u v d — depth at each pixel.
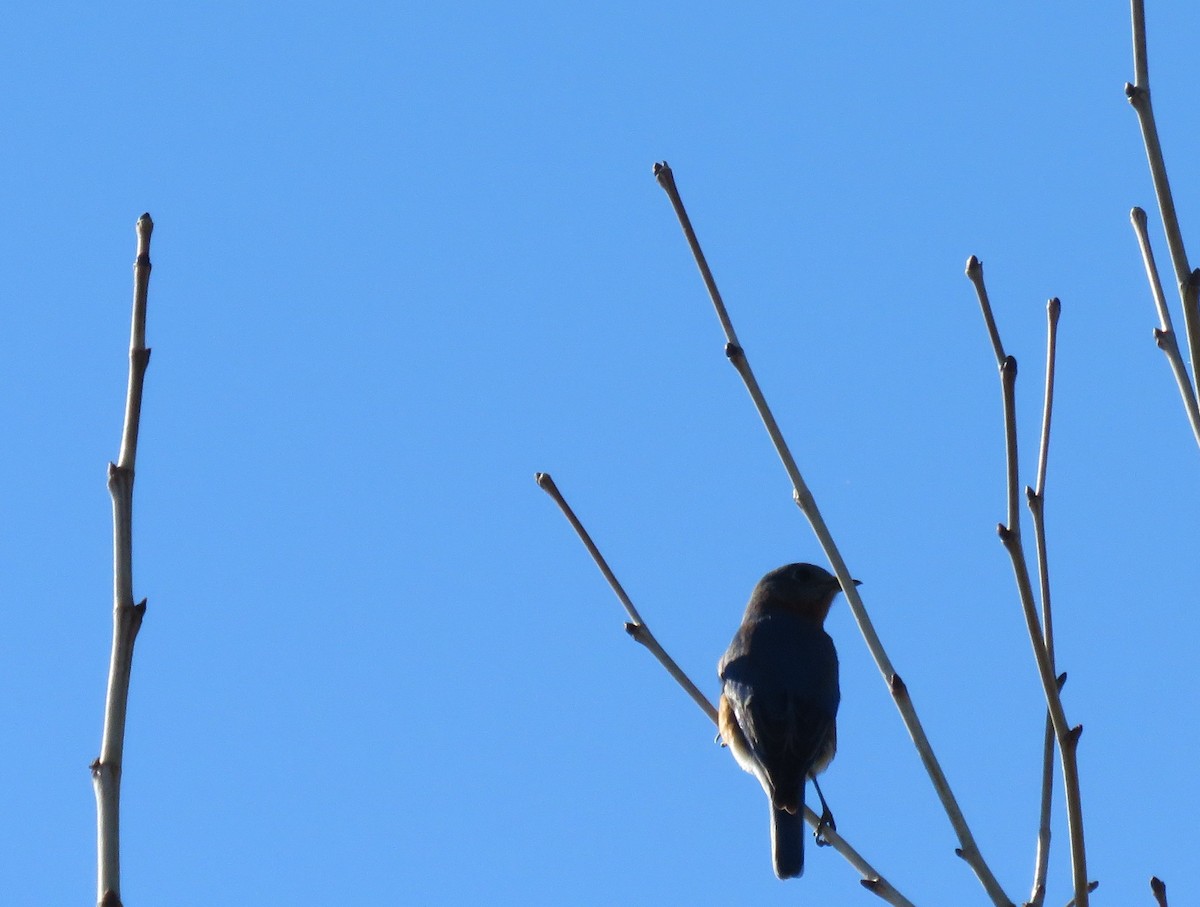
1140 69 10.82
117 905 7.96
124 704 8.41
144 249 9.24
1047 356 12.22
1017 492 10.55
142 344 9.11
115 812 8.16
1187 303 10.55
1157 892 10.23
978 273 11.33
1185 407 10.97
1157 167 10.72
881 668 10.89
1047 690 10.09
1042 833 11.18
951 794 10.47
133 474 8.82
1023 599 10.23
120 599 8.56
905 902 11.41
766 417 11.50
